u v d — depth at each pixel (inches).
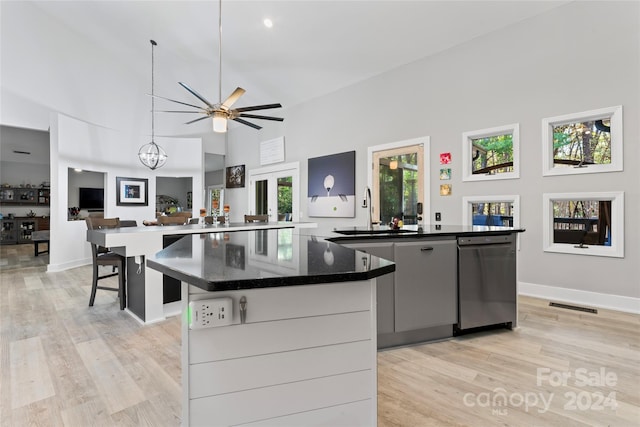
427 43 171.9
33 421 61.6
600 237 131.3
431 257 96.7
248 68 229.5
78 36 234.2
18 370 81.0
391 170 198.5
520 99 148.3
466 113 165.9
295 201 261.7
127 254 112.8
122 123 265.9
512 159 153.3
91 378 77.3
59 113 214.2
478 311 101.2
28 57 210.8
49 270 207.9
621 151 123.8
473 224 165.6
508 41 151.8
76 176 342.3
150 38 219.8
